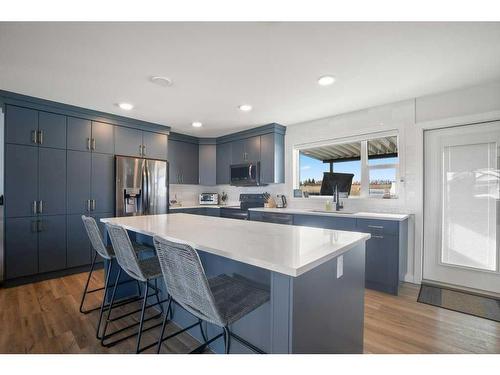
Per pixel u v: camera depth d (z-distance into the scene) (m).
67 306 2.26
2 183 2.71
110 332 1.84
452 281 2.72
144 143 3.83
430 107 2.77
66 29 1.60
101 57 1.96
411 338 1.77
